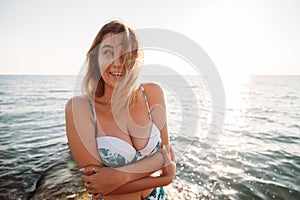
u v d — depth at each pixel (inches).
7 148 317.1
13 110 703.1
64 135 395.2
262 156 268.2
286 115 603.5
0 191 191.3
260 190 188.1
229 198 175.5
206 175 212.8
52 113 651.5
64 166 242.5
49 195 178.9
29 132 420.2
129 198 71.0
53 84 2260.1
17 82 2576.3
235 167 233.1
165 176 66.7
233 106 791.1
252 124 473.7
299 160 256.1
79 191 183.2
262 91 1574.8
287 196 179.6
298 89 1802.4
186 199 171.3
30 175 223.9
